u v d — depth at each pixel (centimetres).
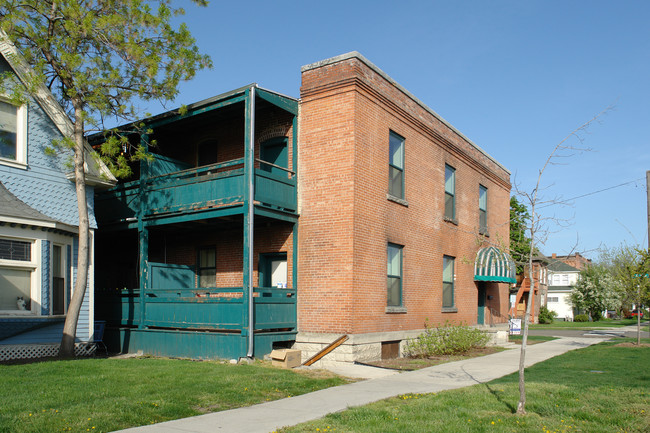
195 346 1459
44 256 1351
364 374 1275
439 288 1909
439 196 1955
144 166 1647
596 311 5912
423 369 1377
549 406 870
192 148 1834
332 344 1420
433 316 1856
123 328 1639
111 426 729
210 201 1467
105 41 1375
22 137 1386
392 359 1588
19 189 1362
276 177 1478
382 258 1570
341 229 1459
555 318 6406
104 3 1366
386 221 1602
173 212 1553
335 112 1505
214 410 858
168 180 1714
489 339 2086
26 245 1329
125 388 951
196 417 805
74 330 1372
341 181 1473
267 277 1638
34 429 688
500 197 2595
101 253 2103
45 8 1415
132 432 712
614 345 2098
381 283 1559
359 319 1447
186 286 1750
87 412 779
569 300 6500
